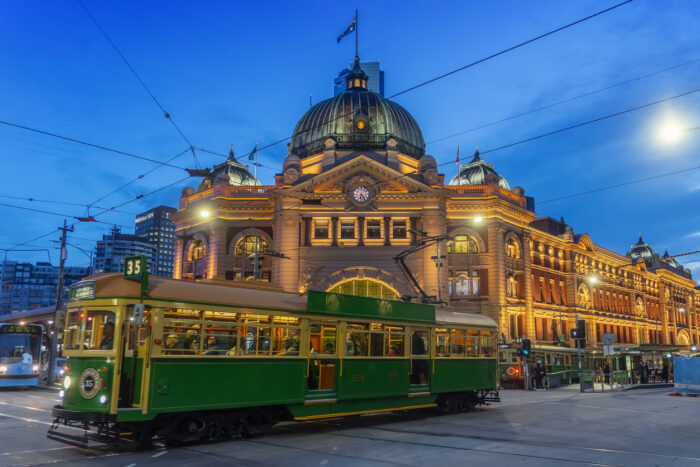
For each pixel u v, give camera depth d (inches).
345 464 436.5
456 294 1963.6
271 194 1891.0
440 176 1985.7
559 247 2448.3
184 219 2130.9
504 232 2026.3
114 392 481.7
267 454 476.4
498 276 1936.5
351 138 2148.1
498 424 682.8
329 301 643.5
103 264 6747.1
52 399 1000.2
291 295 623.8
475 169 2389.3
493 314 1919.3
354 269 1836.9
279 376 588.7
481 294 1943.9
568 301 2448.3
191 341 525.7
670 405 925.2
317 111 2277.3
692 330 3971.5
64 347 523.2
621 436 584.1
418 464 437.4
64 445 519.8
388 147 1996.8
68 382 506.3
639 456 470.0
